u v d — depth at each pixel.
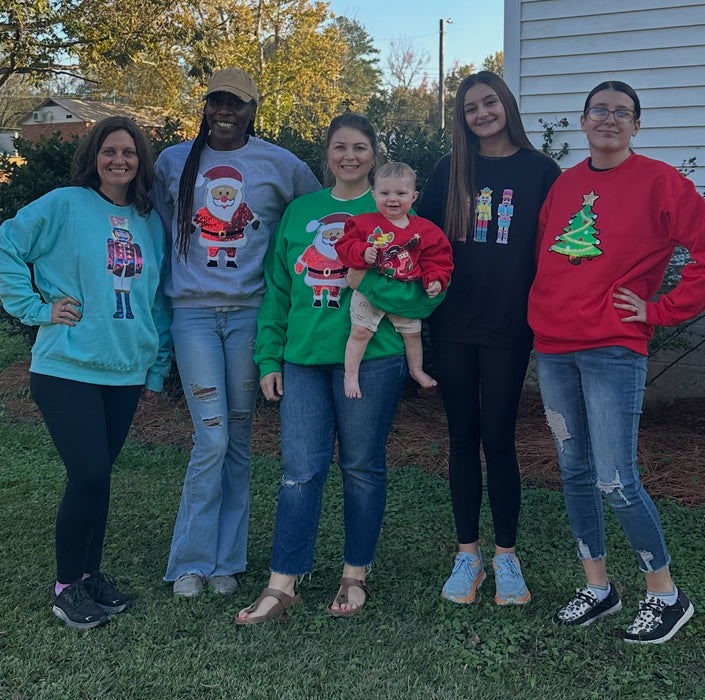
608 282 2.87
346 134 3.16
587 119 2.88
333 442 3.35
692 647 2.95
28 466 5.39
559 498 4.59
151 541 4.06
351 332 3.10
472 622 3.18
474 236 3.20
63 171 6.43
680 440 5.57
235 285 3.34
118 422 3.27
